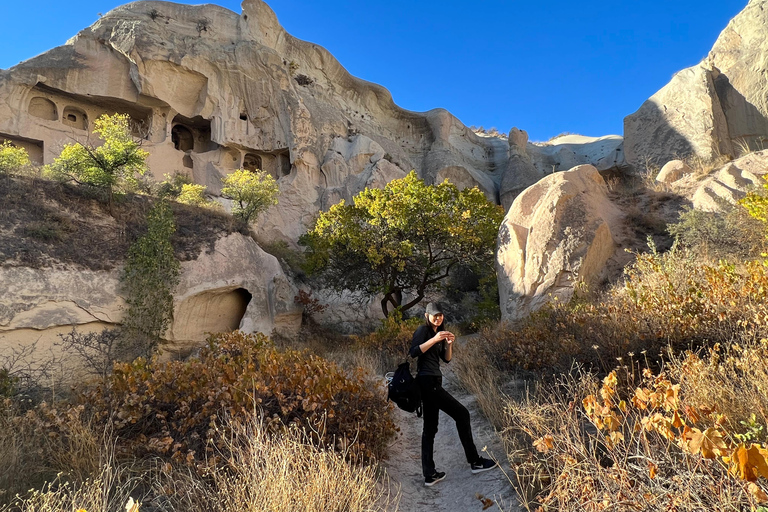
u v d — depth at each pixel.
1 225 9.62
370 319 20.92
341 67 39.69
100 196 11.91
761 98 24.34
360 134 35.84
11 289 8.74
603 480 2.25
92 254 10.53
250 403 3.67
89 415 3.77
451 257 15.97
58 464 3.18
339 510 2.65
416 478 3.85
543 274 9.90
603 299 7.82
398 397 3.77
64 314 9.20
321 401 3.93
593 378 4.11
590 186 12.09
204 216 14.28
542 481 2.96
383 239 15.12
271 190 20.48
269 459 2.75
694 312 4.55
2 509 2.55
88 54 28.42
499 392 5.15
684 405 2.23
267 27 35.00
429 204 14.79
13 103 25.73
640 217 12.05
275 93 32.25
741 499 1.80
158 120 30.48
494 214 15.34
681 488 1.93
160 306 10.79
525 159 41.09
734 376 3.12
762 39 24.84
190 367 4.46
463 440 3.67
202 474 3.05
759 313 3.87
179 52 29.73
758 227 8.09
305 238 17.62
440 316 3.96
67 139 26.95
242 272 13.62
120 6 30.61
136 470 3.19
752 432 2.14
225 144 30.83
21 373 6.60
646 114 28.80
